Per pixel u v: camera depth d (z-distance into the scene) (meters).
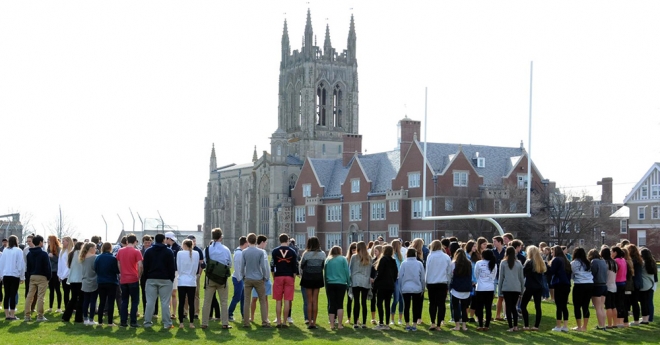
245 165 197.50
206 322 32.00
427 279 32.34
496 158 115.00
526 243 104.00
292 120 195.62
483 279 32.22
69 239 35.66
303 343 28.08
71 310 33.62
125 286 31.73
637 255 35.12
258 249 32.56
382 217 121.12
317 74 190.62
